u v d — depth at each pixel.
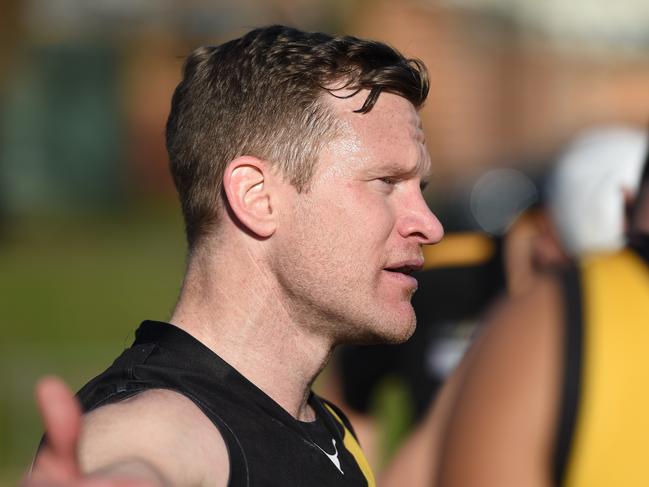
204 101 7.04
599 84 92.12
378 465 14.88
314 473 6.55
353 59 6.93
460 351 14.12
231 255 6.91
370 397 14.63
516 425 6.96
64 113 94.31
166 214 91.12
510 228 14.28
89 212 92.69
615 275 7.15
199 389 6.41
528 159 40.31
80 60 94.75
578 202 14.02
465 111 88.50
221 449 6.02
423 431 9.28
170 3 91.25
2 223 74.56
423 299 14.22
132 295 53.59
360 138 6.83
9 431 28.03
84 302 51.56
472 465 7.07
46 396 4.54
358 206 6.80
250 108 6.86
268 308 6.89
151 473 5.32
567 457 6.84
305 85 6.84
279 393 6.93
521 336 7.14
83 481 4.57
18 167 91.94
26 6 79.25
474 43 88.50
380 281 6.93
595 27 91.94
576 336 6.98
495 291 14.11
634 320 6.95
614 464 6.77
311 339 7.00
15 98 88.56
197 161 7.00
